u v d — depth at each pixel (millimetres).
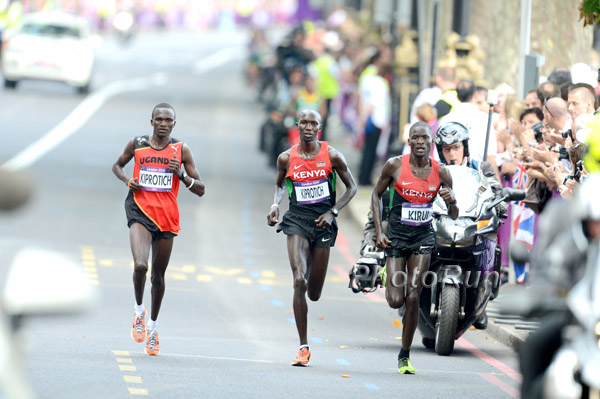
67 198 76688
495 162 47719
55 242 60406
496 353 40188
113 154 101188
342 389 32219
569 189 39188
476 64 66125
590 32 62125
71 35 144500
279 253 62531
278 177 36906
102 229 65875
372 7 134000
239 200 81438
